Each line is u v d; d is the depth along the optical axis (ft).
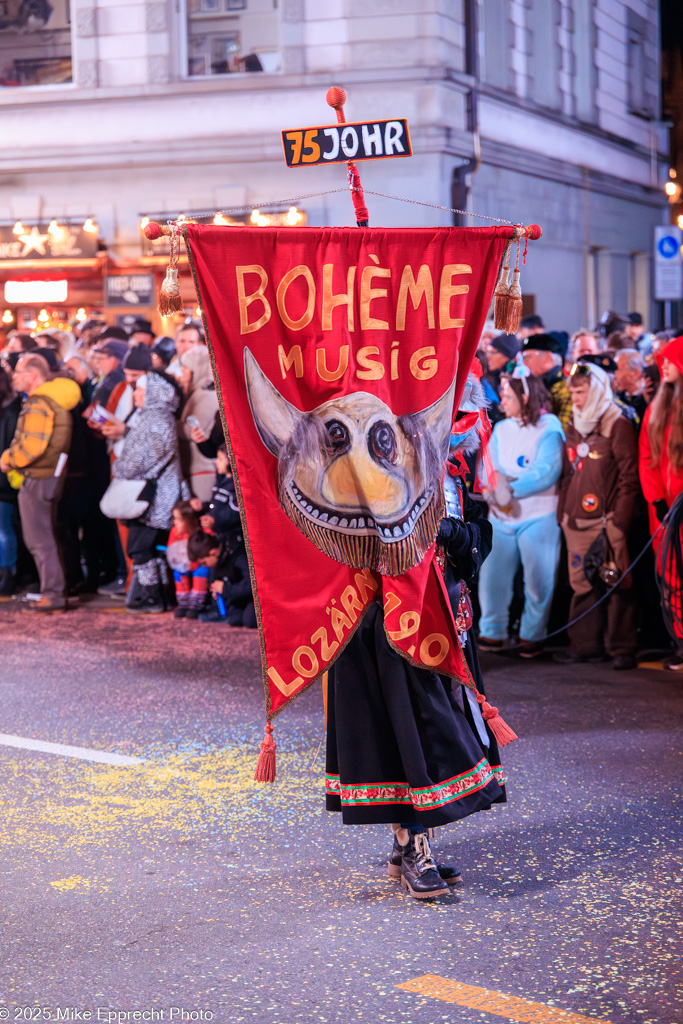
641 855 13.84
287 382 12.04
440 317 12.30
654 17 77.46
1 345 50.75
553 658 23.79
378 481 12.08
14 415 30.99
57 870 13.66
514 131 57.72
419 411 12.28
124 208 52.21
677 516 20.20
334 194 49.88
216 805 15.80
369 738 12.49
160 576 29.32
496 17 56.70
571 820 14.99
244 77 50.29
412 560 12.16
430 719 12.41
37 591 31.68
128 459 28.35
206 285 11.91
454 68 49.37
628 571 22.50
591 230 68.64
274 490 12.09
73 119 52.08
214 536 27.73
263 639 12.17
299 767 17.34
